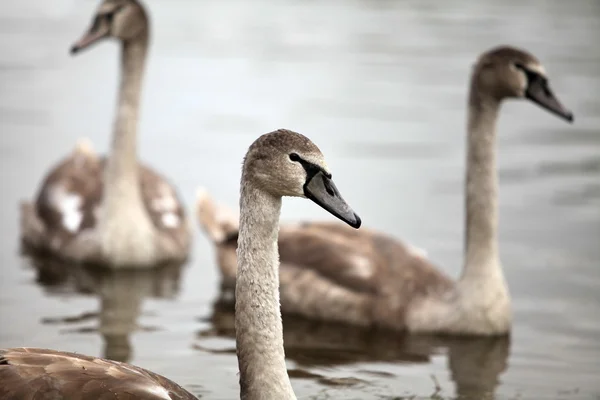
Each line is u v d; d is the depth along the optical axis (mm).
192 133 22422
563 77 26594
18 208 19062
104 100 24609
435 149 21734
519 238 17781
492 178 14422
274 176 8961
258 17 33406
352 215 8852
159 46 29141
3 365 8586
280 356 9141
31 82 25656
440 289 14859
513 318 14977
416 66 27625
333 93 25219
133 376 8773
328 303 15164
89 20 31984
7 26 30969
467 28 31750
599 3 35906
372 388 12336
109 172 17047
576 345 13984
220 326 14312
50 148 21391
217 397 11656
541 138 22906
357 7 35125
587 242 17578
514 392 12383
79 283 16109
